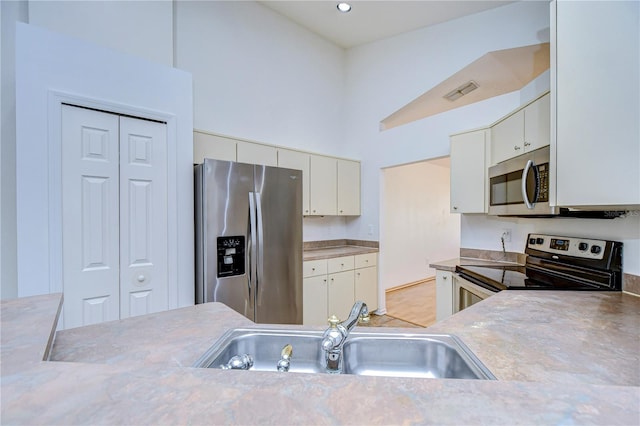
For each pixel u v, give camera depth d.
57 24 2.00
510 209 2.05
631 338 0.97
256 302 2.40
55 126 1.72
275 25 3.50
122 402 0.43
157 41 2.43
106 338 0.98
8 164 1.90
